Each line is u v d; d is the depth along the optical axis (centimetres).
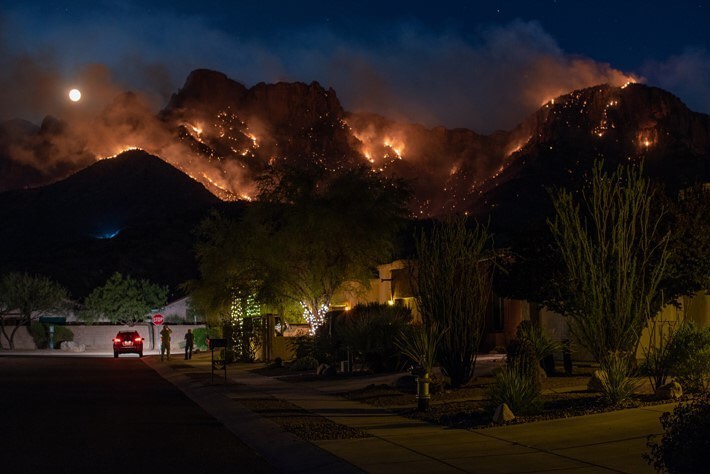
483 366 2400
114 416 1723
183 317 8231
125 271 11981
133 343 5172
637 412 1338
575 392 1661
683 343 1639
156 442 1345
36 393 2303
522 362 1630
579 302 1617
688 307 2281
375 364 2530
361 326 2628
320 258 3884
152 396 2230
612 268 1642
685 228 1875
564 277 1933
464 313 1919
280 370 3020
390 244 3956
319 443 1255
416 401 1730
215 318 4406
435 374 1959
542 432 1236
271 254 3925
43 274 11250
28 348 7244
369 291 4094
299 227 3875
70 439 1374
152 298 8244
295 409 1727
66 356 5506
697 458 707
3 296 7350
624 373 1481
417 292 2016
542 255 2059
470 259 1930
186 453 1232
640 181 1650
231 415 1695
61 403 2009
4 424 1577
